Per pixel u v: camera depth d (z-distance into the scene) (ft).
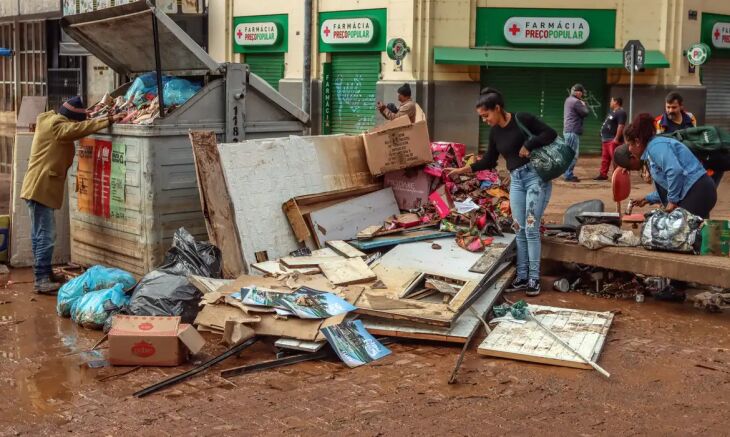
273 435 14.82
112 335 18.63
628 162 25.32
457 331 19.92
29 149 28.99
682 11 69.15
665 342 20.31
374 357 18.99
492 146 25.26
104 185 26.05
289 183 25.49
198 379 17.81
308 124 28.37
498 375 17.88
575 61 68.18
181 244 22.82
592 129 71.31
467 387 17.19
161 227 24.61
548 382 17.46
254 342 19.66
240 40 82.94
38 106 48.52
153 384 17.53
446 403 16.31
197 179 23.71
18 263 28.99
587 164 65.10
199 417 15.69
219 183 23.90
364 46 73.10
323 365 18.67
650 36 69.56
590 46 69.67
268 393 16.93
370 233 25.11
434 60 68.85
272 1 80.07
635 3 69.05
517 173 24.39
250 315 19.79
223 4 83.66
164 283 21.42
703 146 24.88
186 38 25.00
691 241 23.16
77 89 65.05
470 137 70.33
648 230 23.88
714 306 23.18
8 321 22.44
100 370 18.49
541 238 25.80
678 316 22.71
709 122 75.66
